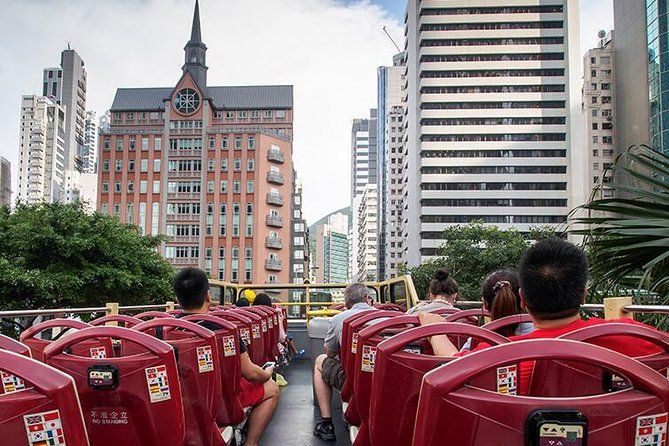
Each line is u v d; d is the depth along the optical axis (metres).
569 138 88.62
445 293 4.96
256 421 4.47
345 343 3.69
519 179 88.44
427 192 88.94
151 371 2.38
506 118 89.69
